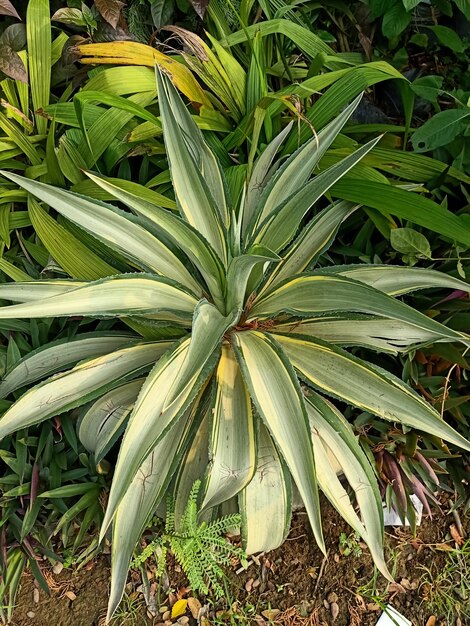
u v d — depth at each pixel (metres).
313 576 1.29
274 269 1.06
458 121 1.19
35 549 1.19
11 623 1.22
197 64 1.28
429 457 1.19
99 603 1.25
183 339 0.96
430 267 1.23
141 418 0.87
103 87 1.22
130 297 0.95
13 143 1.26
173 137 0.92
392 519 1.31
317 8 1.55
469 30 1.54
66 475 1.17
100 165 1.29
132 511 0.94
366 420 1.18
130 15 1.37
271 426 0.87
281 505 0.99
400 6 1.41
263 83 1.27
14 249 1.26
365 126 1.30
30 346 1.20
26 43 1.24
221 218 1.02
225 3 1.40
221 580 1.27
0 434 0.95
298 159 1.05
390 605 1.27
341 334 1.04
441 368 1.19
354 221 1.29
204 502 0.90
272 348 0.94
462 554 1.31
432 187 1.26
